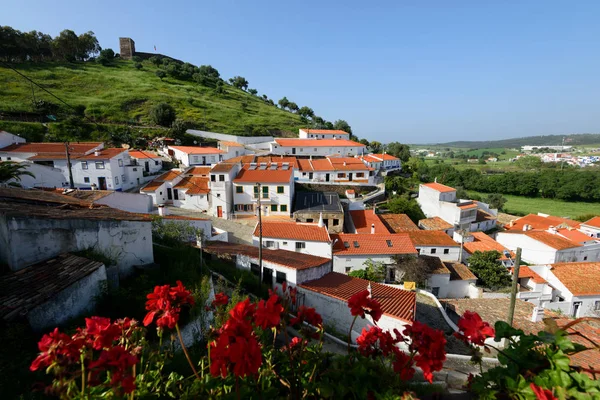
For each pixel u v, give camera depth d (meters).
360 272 22.95
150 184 33.97
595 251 31.25
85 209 11.69
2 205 9.30
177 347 7.21
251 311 2.77
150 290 8.94
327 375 3.11
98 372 2.48
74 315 7.23
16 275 7.57
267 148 62.00
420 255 25.59
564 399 2.19
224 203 32.03
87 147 36.41
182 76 100.50
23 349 5.82
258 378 3.06
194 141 58.28
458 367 9.16
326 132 70.56
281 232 23.94
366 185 42.59
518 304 19.62
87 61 94.00
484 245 29.92
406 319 12.19
